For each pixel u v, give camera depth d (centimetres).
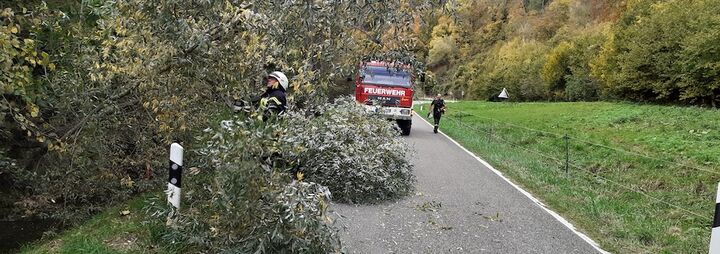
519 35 6619
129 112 765
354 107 1001
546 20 6575
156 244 513
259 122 476
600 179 1046
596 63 3531
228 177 443
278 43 614
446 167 1198
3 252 616
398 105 1869
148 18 586
